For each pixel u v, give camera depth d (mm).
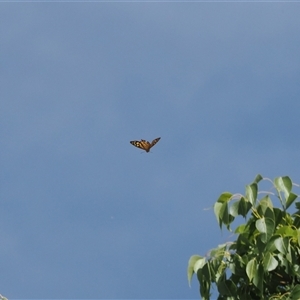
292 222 9586
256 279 9023
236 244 9547
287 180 9422
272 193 9375
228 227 9227
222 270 9539
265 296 9516
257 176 9438
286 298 9117
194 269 9500
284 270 9492
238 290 9562
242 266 9352
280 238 9070
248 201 9156
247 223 9477
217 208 9320
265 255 9023
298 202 9695
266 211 9188
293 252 9117
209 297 9492
